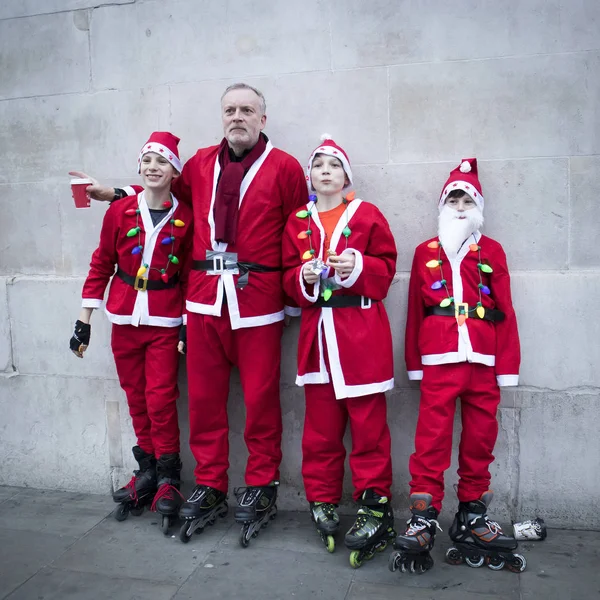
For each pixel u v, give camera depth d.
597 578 2.58
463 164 2.79
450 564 2.73
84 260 3.40
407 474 3.12
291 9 3.03
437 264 2.76
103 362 3.41
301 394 3.19
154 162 2.92
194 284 2.91
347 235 2.75
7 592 2.56
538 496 3.01
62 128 3.35
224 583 2.60
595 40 2.79
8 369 3.52
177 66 3.18
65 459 3.51
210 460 3.03
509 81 2.87
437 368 2.75
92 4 3.24
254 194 2.82
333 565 2.73
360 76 2.99
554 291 2.91
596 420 2.93
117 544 2.93
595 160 2.83
